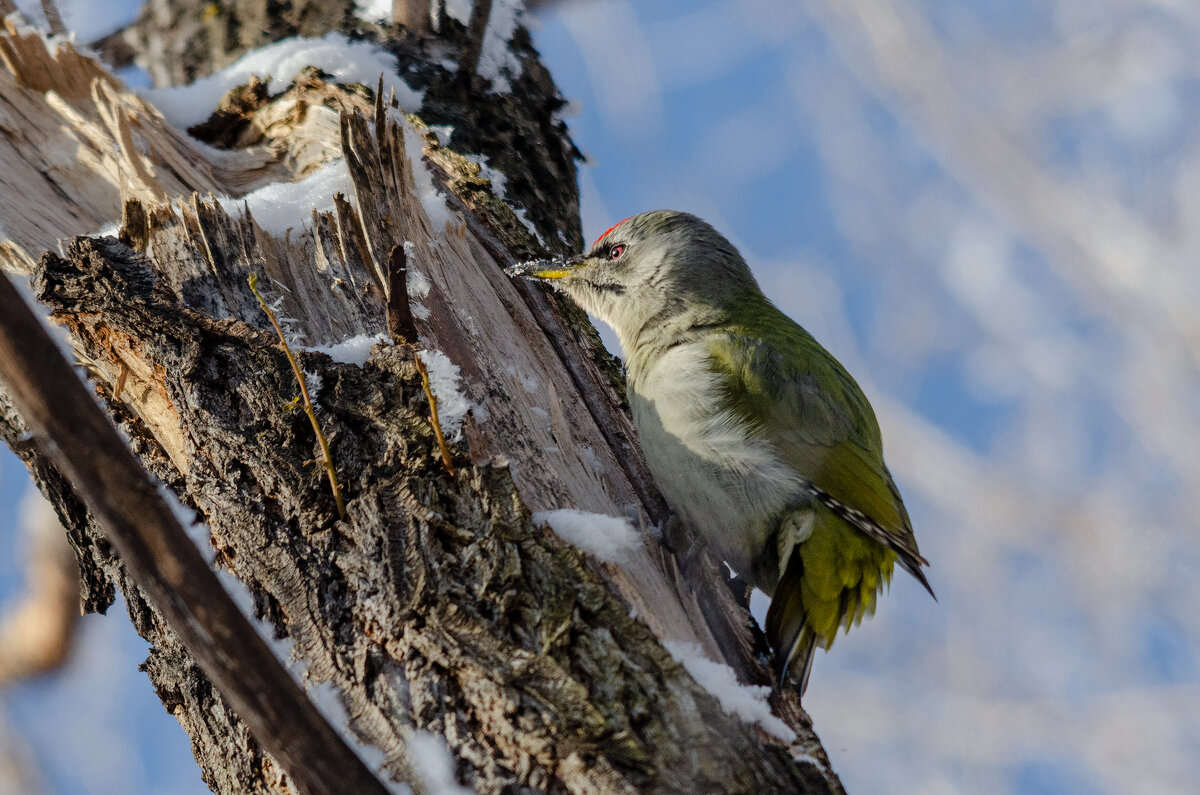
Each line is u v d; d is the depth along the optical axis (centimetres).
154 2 1265
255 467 623
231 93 1054
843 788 630
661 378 920
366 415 637
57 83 980
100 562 732
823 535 882
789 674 758
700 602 724
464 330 770
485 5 1072
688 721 538
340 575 585
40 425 452
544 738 514
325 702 558
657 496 872
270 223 780
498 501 596
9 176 909
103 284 679
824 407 912
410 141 946
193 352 658
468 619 547
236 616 460
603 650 548
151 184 931
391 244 777
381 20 1170
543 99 1188
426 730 534
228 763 631
